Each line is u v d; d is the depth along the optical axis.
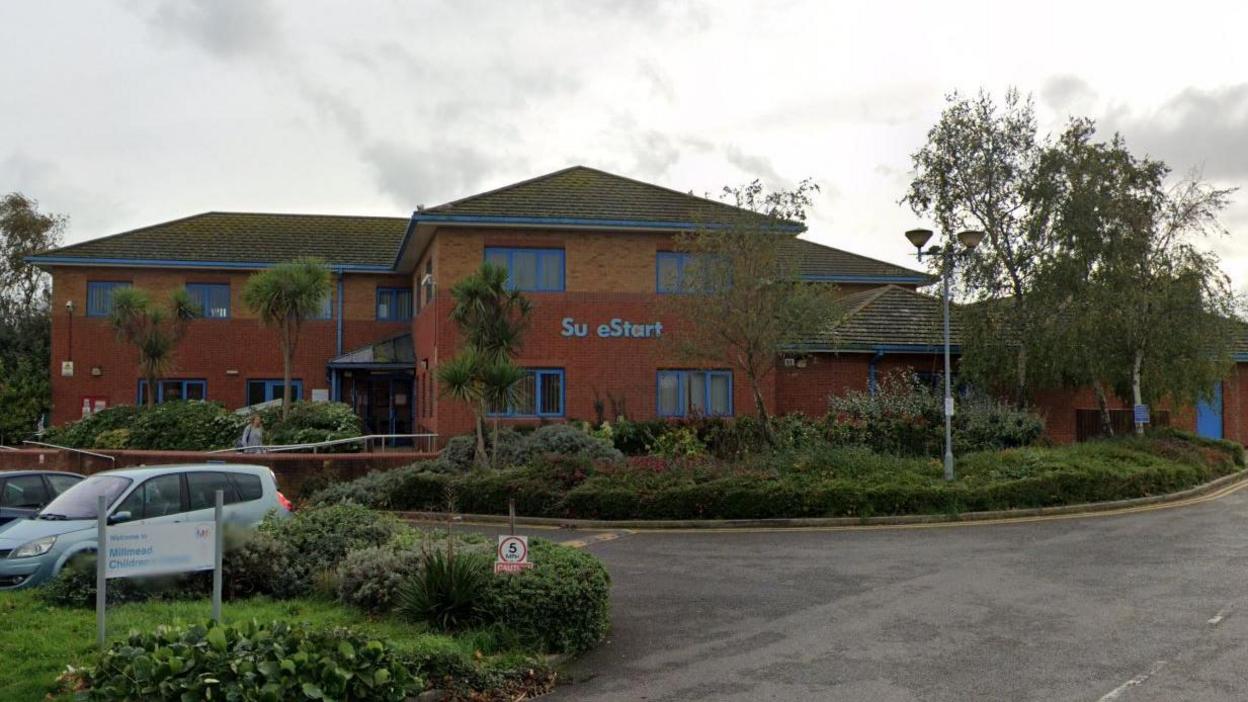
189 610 8.93
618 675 7.96
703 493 16.88
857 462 18.58
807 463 18.34
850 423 22.89
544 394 25.05
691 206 26.48
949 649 8.48
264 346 32.34
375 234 36.06
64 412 31.03
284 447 21.62
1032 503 17.88
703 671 8.00
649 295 25.53
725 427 23.17
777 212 20.95
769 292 20.41
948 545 14.23
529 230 25.28
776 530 16.16
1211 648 8.38
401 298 33.56
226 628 6.92
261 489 12.10
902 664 8.05
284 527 10.92
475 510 17.81
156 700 6.22
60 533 10.52
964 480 18.08
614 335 25.34
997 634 8.98
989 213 25.41
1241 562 12.57
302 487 20.02
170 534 7.66
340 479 20.16
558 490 17.53
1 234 42.94
